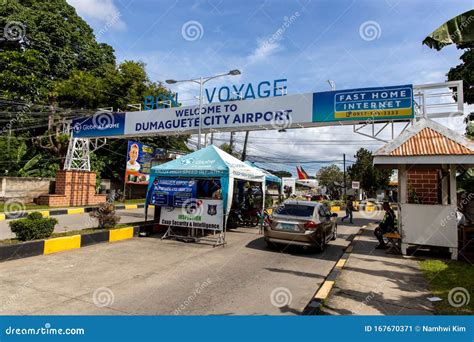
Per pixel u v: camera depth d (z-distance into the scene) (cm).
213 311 476
